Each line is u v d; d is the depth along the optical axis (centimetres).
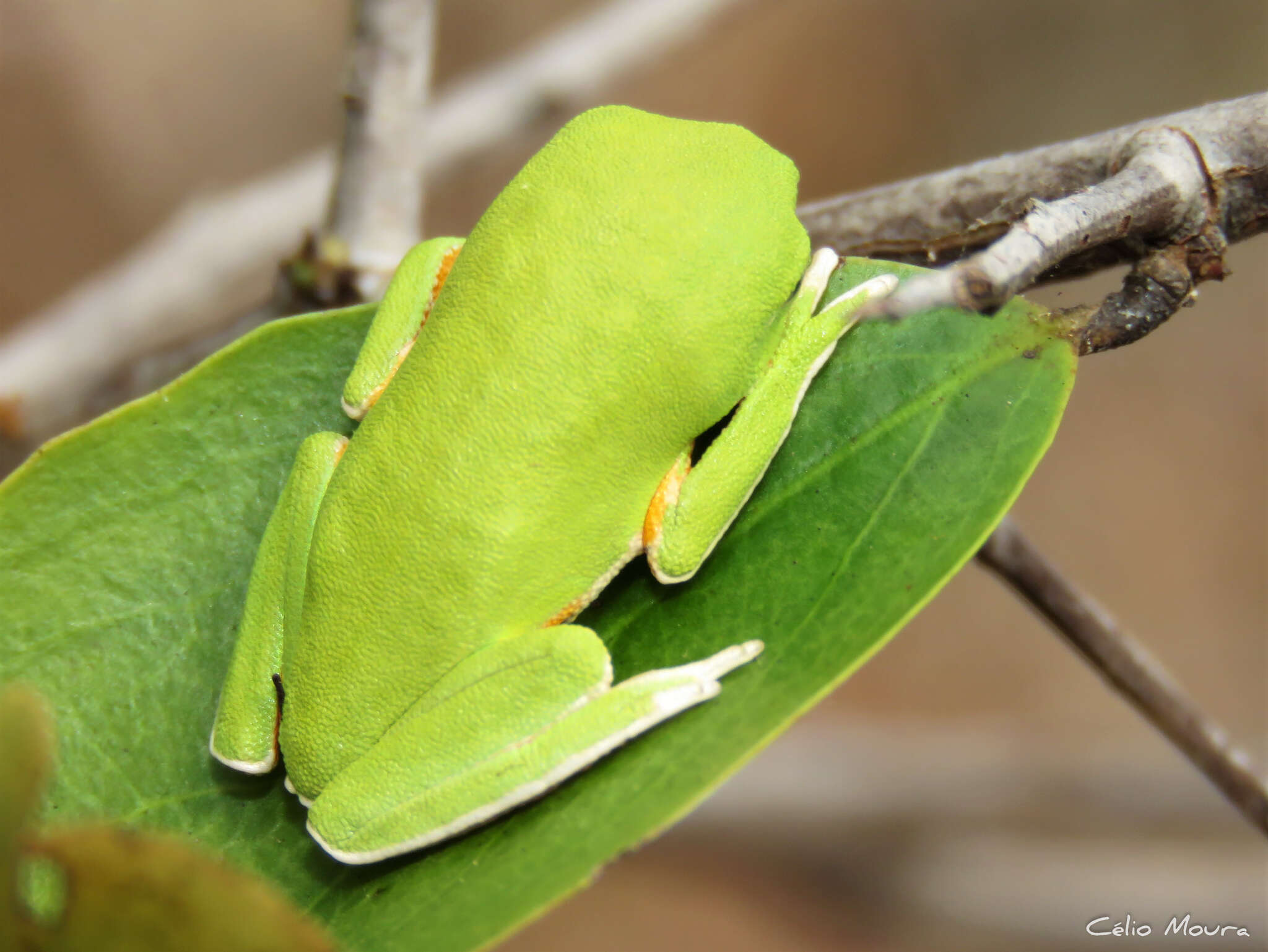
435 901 16
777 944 39
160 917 14
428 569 16
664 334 16
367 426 17
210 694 17
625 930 41
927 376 16
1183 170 16
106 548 17
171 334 25
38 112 41
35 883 16
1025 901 30
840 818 32
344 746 16
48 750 14
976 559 18
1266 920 29
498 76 25
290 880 16
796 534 16
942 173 17
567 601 17
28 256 41
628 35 25
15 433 24
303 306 19
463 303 17
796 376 16
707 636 16
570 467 16
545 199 17
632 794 16
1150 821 31
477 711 16
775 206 17
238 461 17
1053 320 16
